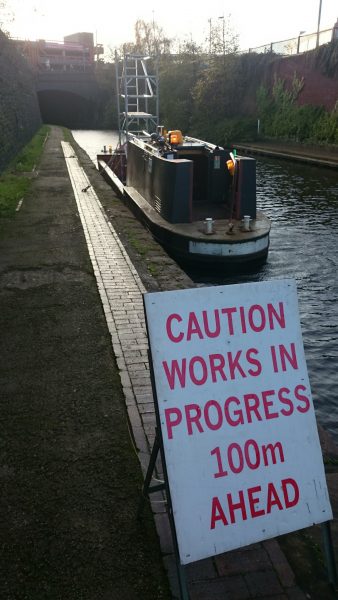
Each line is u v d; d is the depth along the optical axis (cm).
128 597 283
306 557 311
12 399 483
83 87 7256
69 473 381
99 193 1675
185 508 270
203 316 288
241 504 280
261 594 282
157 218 1208
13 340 611
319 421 620
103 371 534
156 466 383
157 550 313
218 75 5050
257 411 292
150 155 1330
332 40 3728
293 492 291
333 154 3338
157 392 275
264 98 4572
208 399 283
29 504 351
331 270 1180
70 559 307
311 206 1938
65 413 459
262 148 4000
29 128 3684
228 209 1274
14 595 284
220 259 1054
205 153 1327
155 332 278
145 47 7081
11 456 402
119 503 351
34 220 1255
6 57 2723
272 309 304
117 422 445
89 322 660
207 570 296
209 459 278
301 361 307
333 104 3706
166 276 848
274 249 1344
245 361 294
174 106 5697
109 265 899
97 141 4972
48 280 825
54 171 2172
